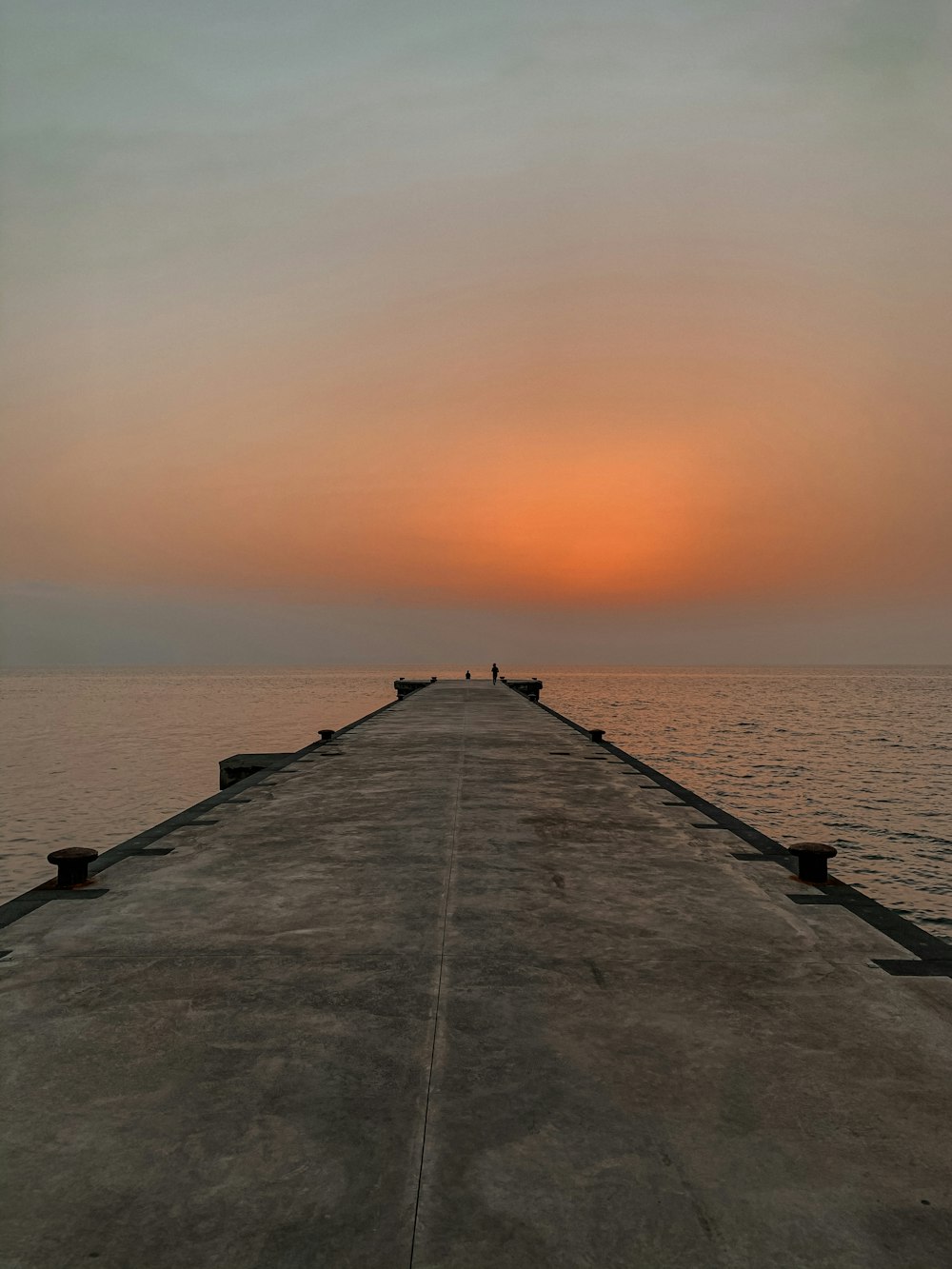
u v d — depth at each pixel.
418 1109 2.62
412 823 7.24
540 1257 1.97
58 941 4.26
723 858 6.04
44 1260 1.95
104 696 105.56
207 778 28.22
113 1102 2.66
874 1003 3.50
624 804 8.17
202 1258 1.96
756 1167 2.33
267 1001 3.48
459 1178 2.27
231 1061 2.95
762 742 44.00
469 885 5.28
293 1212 2.12
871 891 15.46
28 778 28.23
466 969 3.86
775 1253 1.99
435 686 40.81
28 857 16.73
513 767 10.84
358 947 4.15
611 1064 2.94
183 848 6.32
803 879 5.41
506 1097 2.70
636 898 5.03
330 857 6.04
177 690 128.25
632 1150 2.41
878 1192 2.23
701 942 4.25
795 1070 2.91
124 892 5.14
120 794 24.66
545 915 4.69
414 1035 3.16
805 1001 3.52
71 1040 3.12
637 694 111.69
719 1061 2.96
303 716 62.78
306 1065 2.91
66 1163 2.33
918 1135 2.51
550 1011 3.39
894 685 159.88
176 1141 2.44
